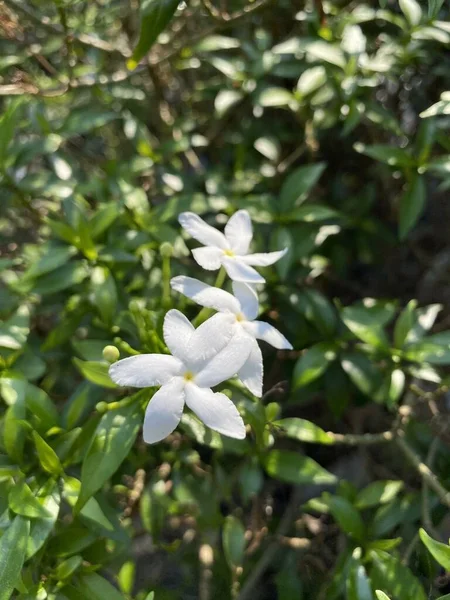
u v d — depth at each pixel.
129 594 0.13
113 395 0.14
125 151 0.23
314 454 0.21
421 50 0.17
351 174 0.23
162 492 0.14
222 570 0.16
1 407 0.13
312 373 0.14
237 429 0.10
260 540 0.15
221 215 0.18
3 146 0.14
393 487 0.13
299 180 0.16
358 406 0.18
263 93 0.17
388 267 0.24
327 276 0.21
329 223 0.19
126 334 0.14
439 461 0.16
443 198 0.23
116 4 0.22
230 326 0.11
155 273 0.15
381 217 0.23
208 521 0.14
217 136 0.23
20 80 0.18
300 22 0.20
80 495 0.10
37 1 0.20
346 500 0.13
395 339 0.14
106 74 0.20
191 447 0.16
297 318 0.16
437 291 0.23
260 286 0.16
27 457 0.12
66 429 0.12
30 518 0.10
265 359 0.18
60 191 0.15
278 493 0.19
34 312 0.16
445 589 0.15
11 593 0.10
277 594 0.16
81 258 0.15
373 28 0.20
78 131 0.16
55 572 0.11
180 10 0.19
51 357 0.16
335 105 0.18
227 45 0.18
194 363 0.10
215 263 0.12
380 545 0.12
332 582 0.12
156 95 0.22
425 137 0.15
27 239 0.20
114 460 0.10
